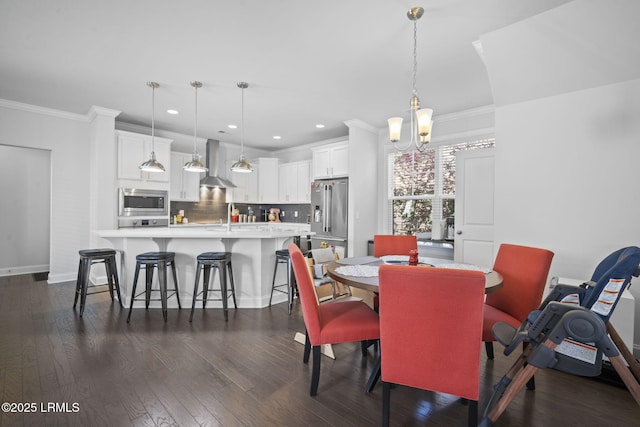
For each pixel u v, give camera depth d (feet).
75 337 8.79
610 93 8.11
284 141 20.86
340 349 8.32
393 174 17.22
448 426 5.38
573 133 8.65
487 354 7.72
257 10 7.25
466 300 4.27
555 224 8.96
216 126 17.16
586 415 5.69
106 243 14.33
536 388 6.56
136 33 8.23
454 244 13.46
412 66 10.03
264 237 11.14
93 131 14.80
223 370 7.10
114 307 11.55
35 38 8.48
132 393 6.18
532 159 9.32
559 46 7.85
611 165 8.14
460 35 8.29
